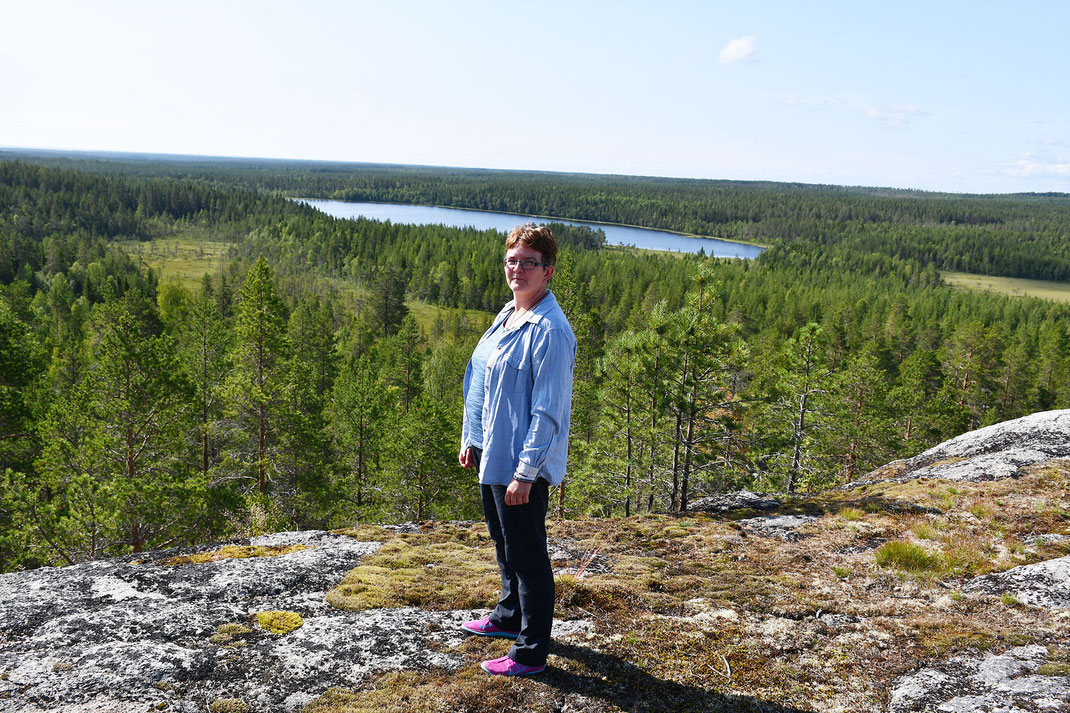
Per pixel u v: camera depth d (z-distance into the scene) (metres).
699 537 5.86
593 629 3.69
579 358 30.73
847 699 3.11
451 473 20.53
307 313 54.25
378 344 59.97
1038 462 8.46
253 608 3.79
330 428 27.23
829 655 3.54
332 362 46.31
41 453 17.44
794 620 4.02
